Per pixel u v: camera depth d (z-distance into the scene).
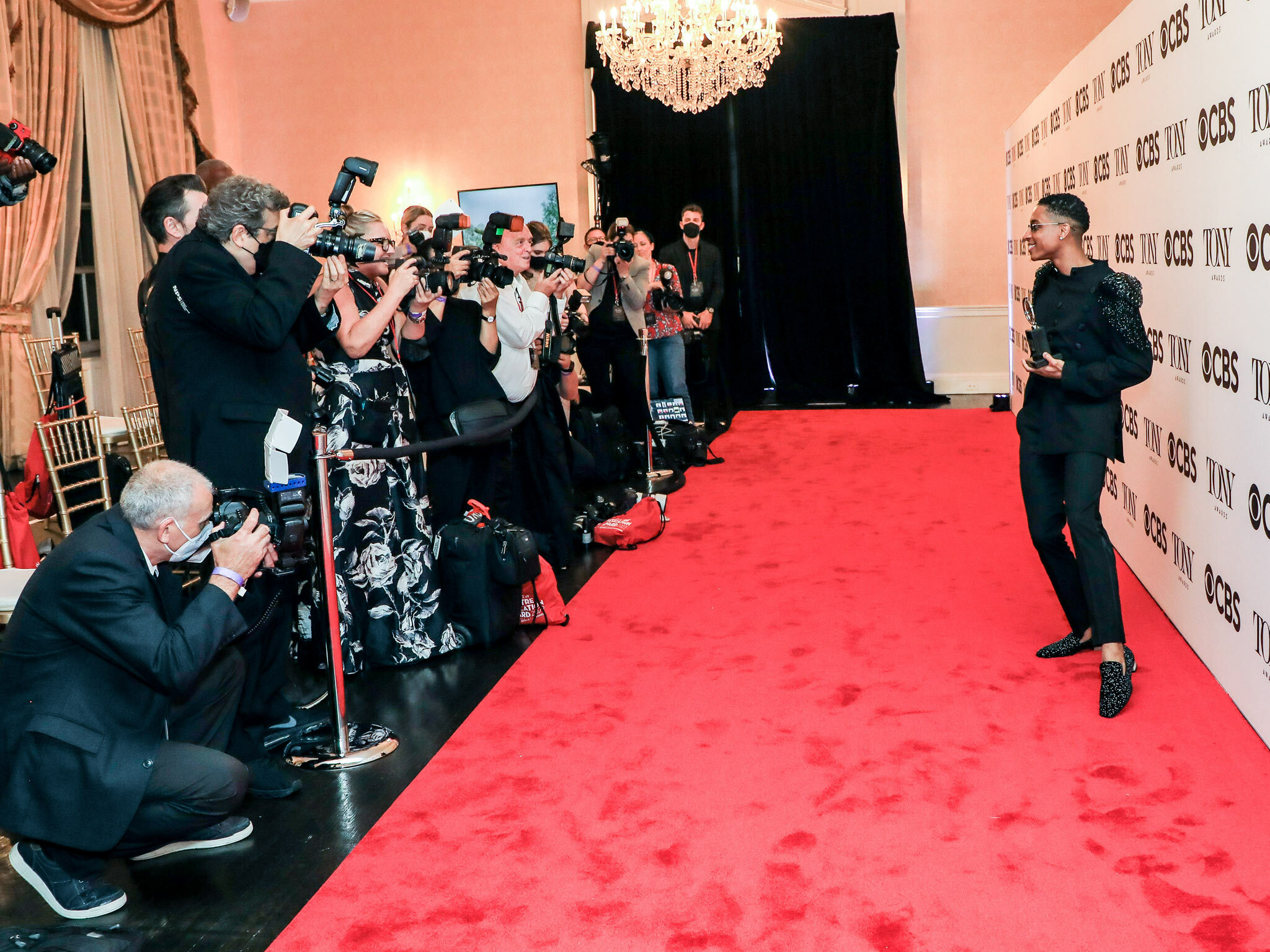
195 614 2.48
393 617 3.89
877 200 9.92
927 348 10.30
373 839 2.72
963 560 4.89
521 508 5.09
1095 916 2.27
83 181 8.34
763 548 5.26
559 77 9.98
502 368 4.42
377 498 3.84
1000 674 3.60
